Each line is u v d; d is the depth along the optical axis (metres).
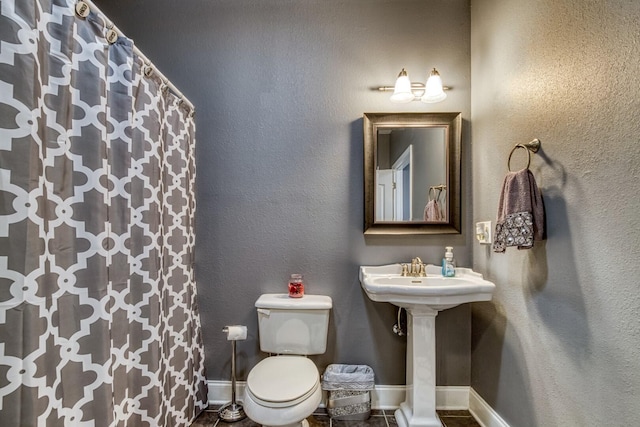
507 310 1.47
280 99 1.94
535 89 1.26
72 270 0.99
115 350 1.18
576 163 1.04
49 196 0.92
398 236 1.88
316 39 1.95
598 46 0.95
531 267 1.28
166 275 1.59
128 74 1.25
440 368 1.87
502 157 1.53
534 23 1.27
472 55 1.88
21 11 0.83
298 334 1.71
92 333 1.03
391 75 1.93
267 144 1.94
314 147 1.93
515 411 1.40
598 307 0.95
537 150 1.24
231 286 1.91
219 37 1.97
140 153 1.36
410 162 1.87
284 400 1.26
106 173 1.09
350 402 1.72
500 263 1.53
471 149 1.88
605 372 0.92
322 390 1.83
